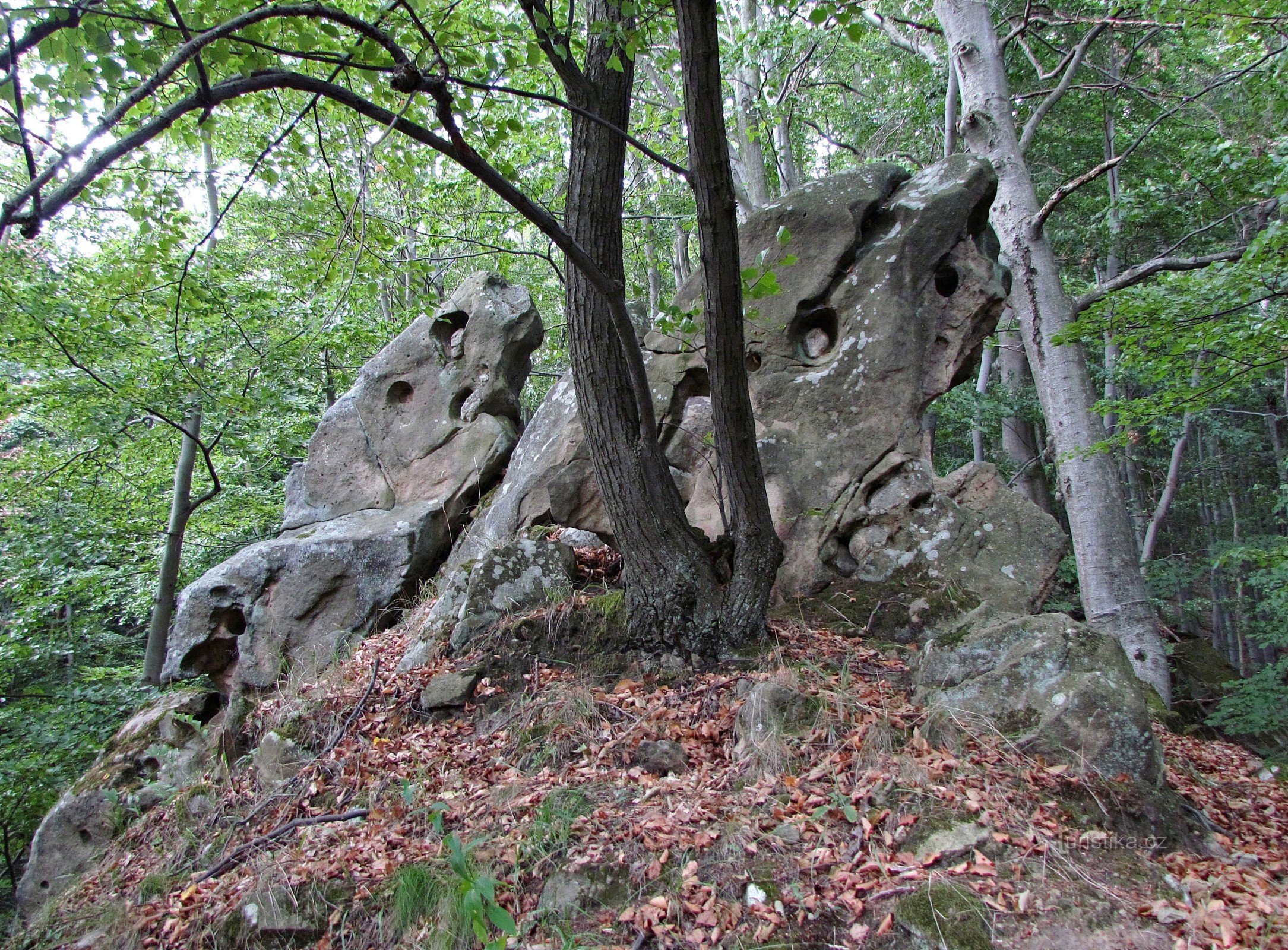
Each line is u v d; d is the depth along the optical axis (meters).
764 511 4.50
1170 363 5.91
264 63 3.51
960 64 9.20
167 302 8.62
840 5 3.27
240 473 12.70
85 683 9.93
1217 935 2.43
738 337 4.00
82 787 5.52
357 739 4.62
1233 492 16.06
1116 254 12.91
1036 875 2.73
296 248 11.67
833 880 2.81
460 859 2.37
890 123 16.12
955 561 5.05
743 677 4.18
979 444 13.47
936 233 5.78
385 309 14.25
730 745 3.80
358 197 4.16
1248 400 14.70
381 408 8.00
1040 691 3.44
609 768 3.79
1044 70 13.99
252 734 5.29
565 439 6.55
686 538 4.61
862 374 5.65
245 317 9.61
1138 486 14.95
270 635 6.74
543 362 16.05
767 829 3.11
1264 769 4.98
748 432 4.28
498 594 5.09
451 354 7.93
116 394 8.64
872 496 5.45
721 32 14.55
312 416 12.02
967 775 3.21
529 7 3.50
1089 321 6.05
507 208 12.02
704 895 2.85
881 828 3.03
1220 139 9.38
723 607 4.52
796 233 6.09
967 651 3.82
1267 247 4.95
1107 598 7.83
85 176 2.14
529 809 3.52
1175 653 8.85
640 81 14.85
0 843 8.91
